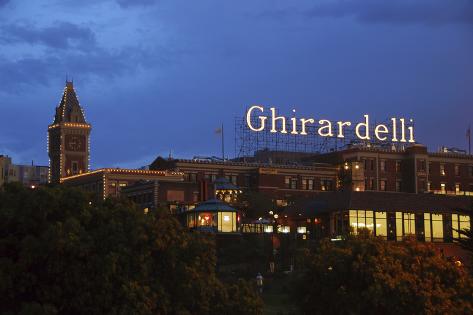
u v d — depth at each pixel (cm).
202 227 13688
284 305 8750
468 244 9312
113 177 19425
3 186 5572
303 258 7219
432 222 14075
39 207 5266
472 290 6950
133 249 5362
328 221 14225
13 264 4984
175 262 5584
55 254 4997
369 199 14038
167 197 17750
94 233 5291
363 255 6906
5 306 4969
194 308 5591
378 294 6606
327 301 6956
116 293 5122
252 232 14238
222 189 17500
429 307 6619
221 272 11438
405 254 7012
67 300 5050
